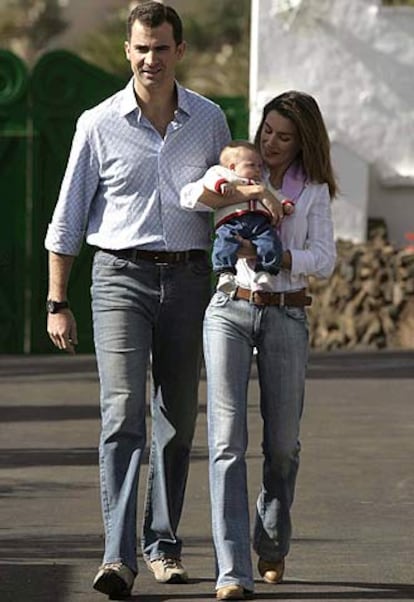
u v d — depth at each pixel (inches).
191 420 1010.1
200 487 1315.2
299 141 975.0
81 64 2396.7
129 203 991.0
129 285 989.2
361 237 2439.7
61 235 995.3
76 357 2327.8
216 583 968.3
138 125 989.8
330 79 2452.0
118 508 970.7
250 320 969.5
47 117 2390.5
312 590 989.2
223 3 5049.2
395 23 2449.6
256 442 1535.4
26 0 5334.6
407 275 2384.4
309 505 1250.6
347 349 2373.3
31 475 1365.7
